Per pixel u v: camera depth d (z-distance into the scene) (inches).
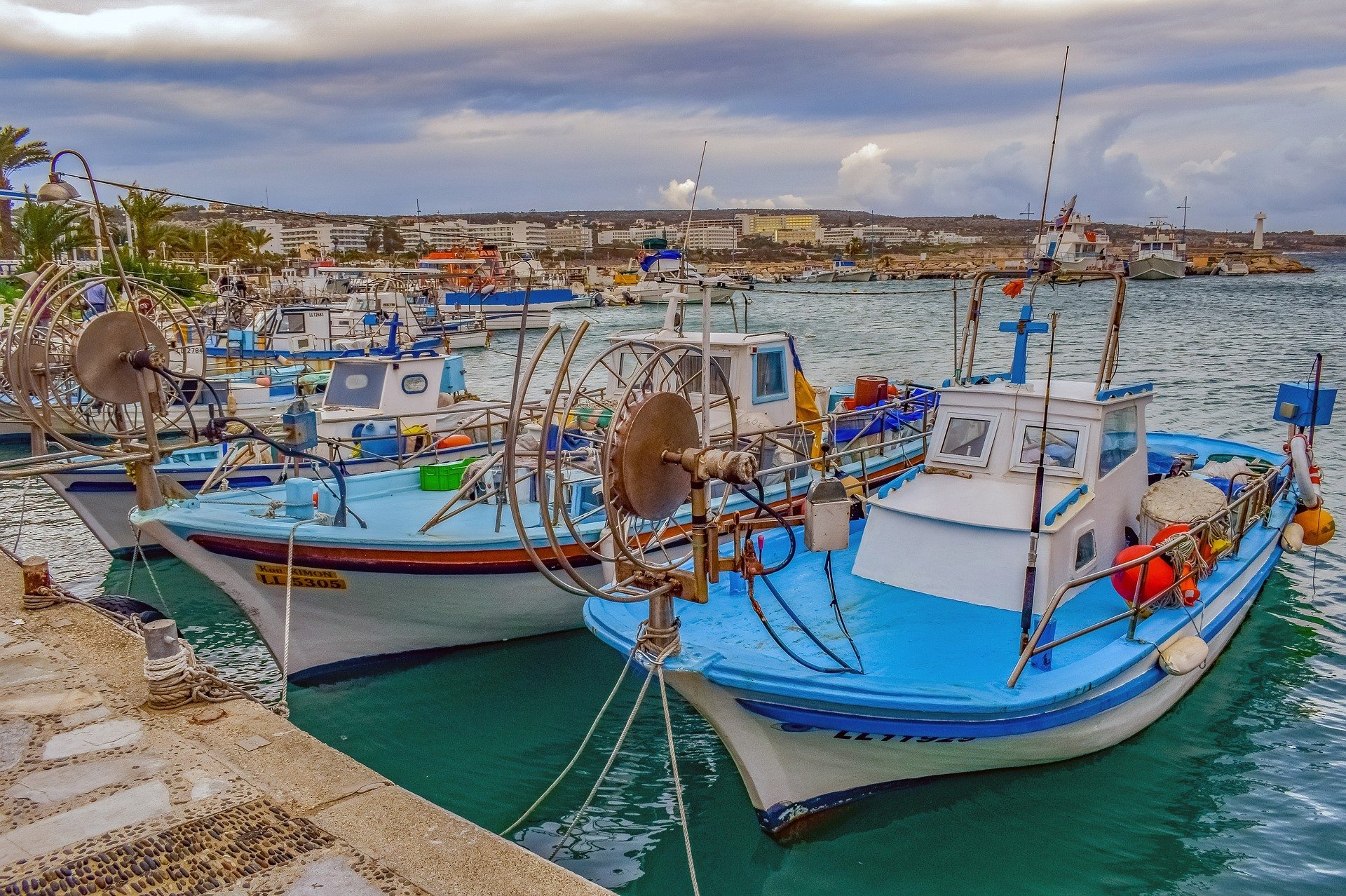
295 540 324.2
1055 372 1027.9
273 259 3282.5
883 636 257.6
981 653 247.0
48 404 299.3
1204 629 277.6
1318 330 1486.2
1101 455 288.5
